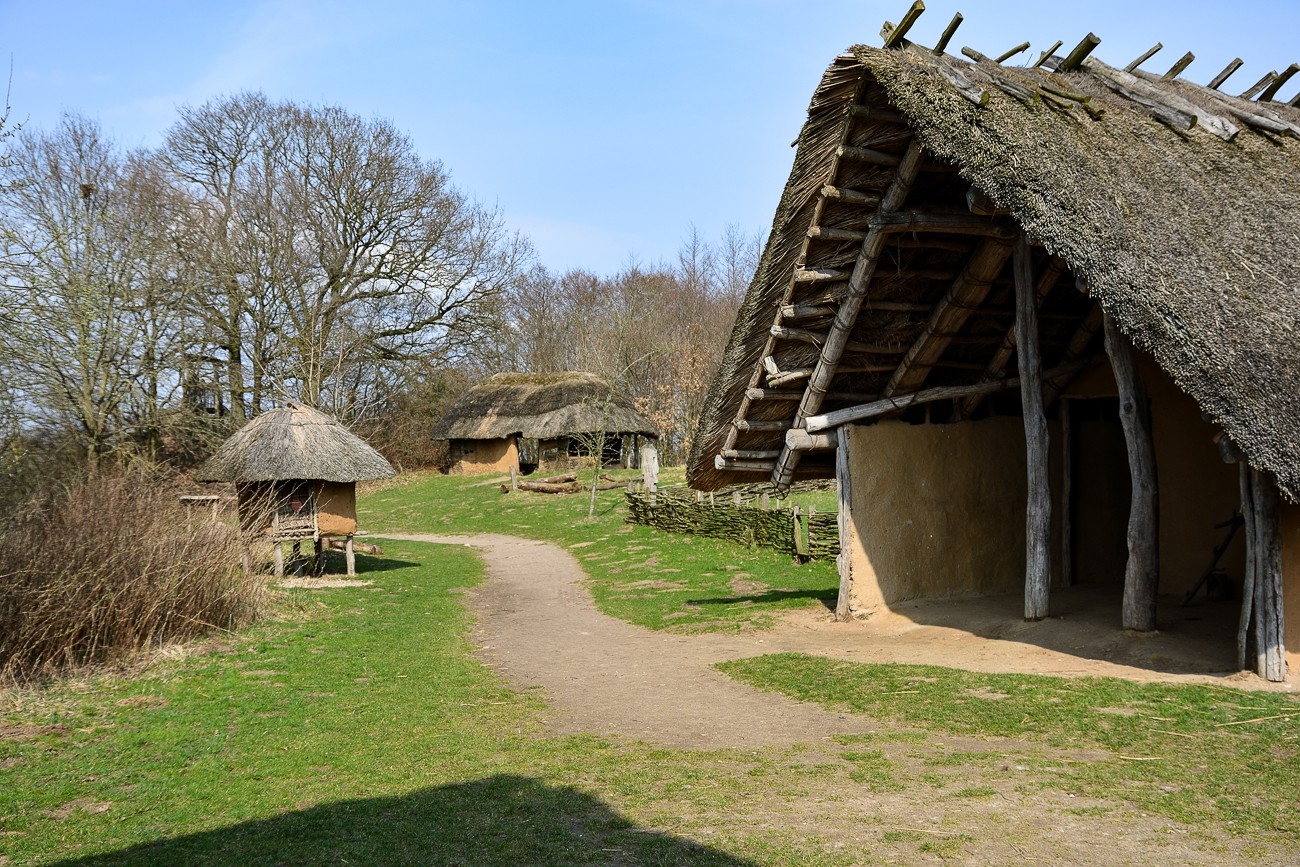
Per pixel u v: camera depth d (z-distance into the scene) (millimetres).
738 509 19453
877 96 8758
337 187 39312
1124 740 5938
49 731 7172
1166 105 9703
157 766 6348
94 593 9312
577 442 40250
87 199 21453
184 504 12523
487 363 50594
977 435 12125
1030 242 7984
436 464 46594
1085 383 11695
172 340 23500
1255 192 8453
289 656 10328
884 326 10531
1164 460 10922
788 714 7391
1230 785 5000
